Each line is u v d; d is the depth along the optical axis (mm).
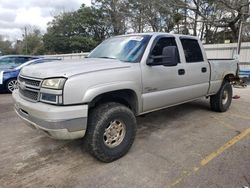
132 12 27297
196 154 3492
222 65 5473
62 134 2770
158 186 2705
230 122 5008
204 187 2670
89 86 2893
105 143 3162
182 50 4410
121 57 3789
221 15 19531
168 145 3826
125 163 3238
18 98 3336
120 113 3240
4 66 9281
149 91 3703
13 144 3920
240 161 3256
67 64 3299
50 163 3279
